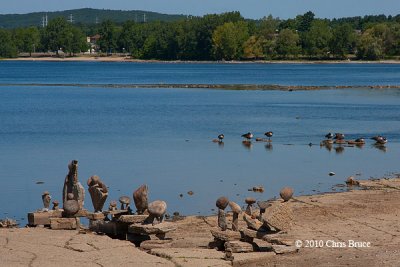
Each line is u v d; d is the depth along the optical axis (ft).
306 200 124.16
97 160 186.70
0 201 135.44
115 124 277.85
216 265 80.64
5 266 77.92
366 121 281.33
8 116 310.24
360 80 577.84
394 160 183.73
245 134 223.71
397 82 546.67
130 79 614.34
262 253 85.87
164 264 80.07
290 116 301.22
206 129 258.78
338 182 151.33
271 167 173.37
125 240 90.94
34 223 99.60
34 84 542.98
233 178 157.89
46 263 79.30
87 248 85.71
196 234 98.37
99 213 96.68
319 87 482.28
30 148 212.64
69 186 100.27
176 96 417.08
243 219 98.07
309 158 187.93
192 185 149.69
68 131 255.91
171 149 207.62
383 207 116.16
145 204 92.58
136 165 177.68
